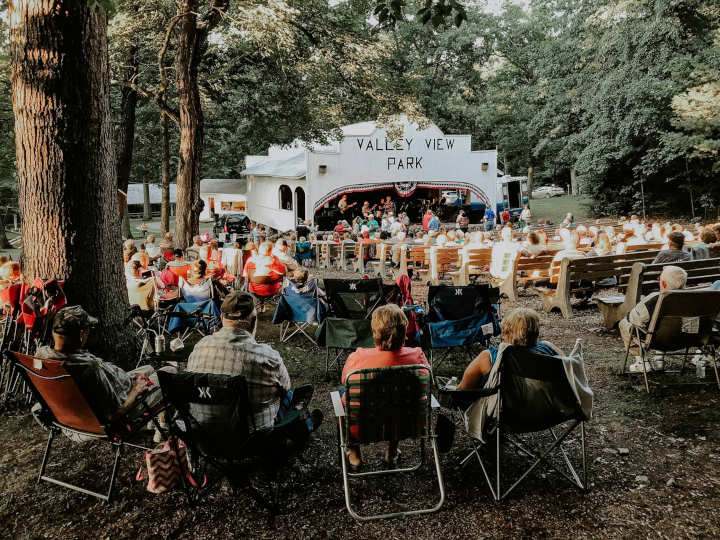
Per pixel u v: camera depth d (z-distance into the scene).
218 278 9.30
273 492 3.60
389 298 6.34
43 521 3.42
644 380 5.27
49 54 4.76
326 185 26.25
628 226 16.11
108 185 5.32
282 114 21.62
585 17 29.80
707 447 3.98
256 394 3.41
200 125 14.43
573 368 3.40
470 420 3.59
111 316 5.38
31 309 4.80
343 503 3.50
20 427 4.79
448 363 6.30
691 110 23.22
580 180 32.72
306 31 15.95
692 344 4.85
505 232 12.77
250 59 19.58
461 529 3.19
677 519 3.19
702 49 24.66
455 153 28.50
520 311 3.49
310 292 7.00
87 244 5.17
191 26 13.50
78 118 4.99
